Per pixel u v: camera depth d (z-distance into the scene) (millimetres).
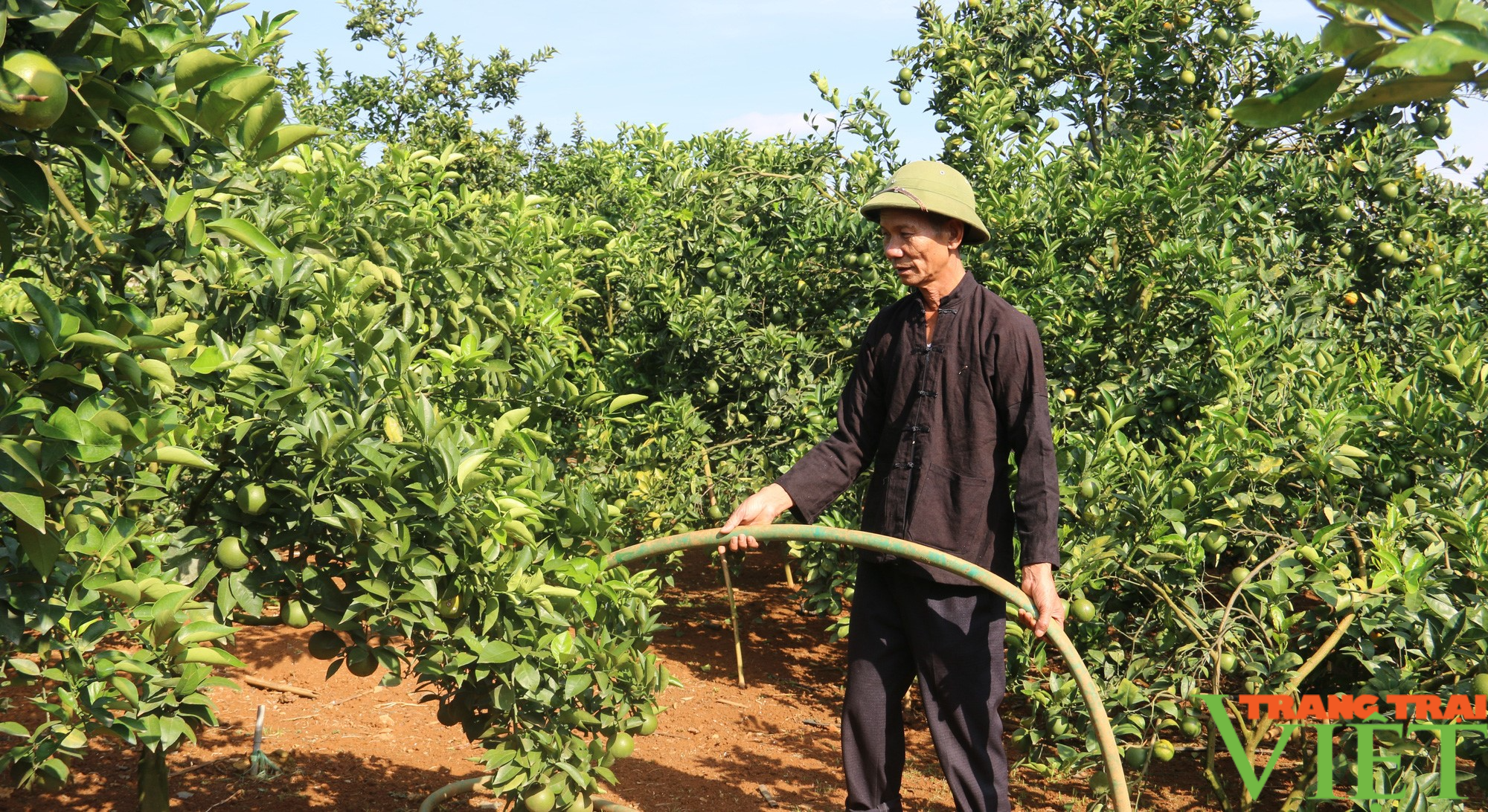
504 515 2367
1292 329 4551
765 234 6035
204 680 2113
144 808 2619
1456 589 2980
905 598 2859
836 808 3830
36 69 1352
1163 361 4656
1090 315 4625
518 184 11156
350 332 2664
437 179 4988
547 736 2564
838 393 5297
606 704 2717
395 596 2355
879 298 5555
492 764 2555
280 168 3736
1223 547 3477
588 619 2705
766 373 5480
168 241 2322
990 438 2811
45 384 1719
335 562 2455
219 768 3842
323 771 3877
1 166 1491
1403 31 797
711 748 4402
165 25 1592
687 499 5367
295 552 3156
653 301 5844
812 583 5117
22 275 1736
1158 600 3582
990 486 2818
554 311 4434
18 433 1627
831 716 4863
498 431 2660
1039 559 2637
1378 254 5320
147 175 1864
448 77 11422
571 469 5078
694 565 7516
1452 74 796
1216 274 4434
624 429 5523
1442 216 5668
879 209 2902
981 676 2812
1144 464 3602
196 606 2035
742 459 5449
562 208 7789
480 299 4137
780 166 6203
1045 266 4816
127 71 1562
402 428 2471
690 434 5383
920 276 2850
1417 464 3578
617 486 5207
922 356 2883
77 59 1439
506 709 2492
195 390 2447
